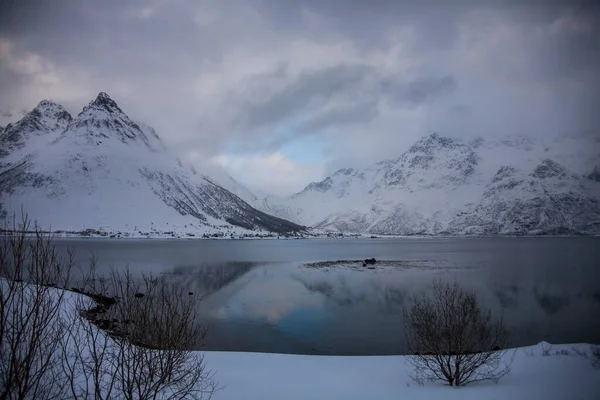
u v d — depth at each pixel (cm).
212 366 1745
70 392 1084
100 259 8281
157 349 1195
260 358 1925
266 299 3972
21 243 923
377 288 4681
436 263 8231
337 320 3022
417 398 1295
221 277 5859
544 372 1541
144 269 6669
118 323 1662
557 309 3500
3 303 862
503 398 1260
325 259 9506
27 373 857
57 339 954
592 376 1452
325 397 1338
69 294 2005
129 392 1002
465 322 1562
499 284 5038
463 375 1524
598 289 4659
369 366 1800
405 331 2673
